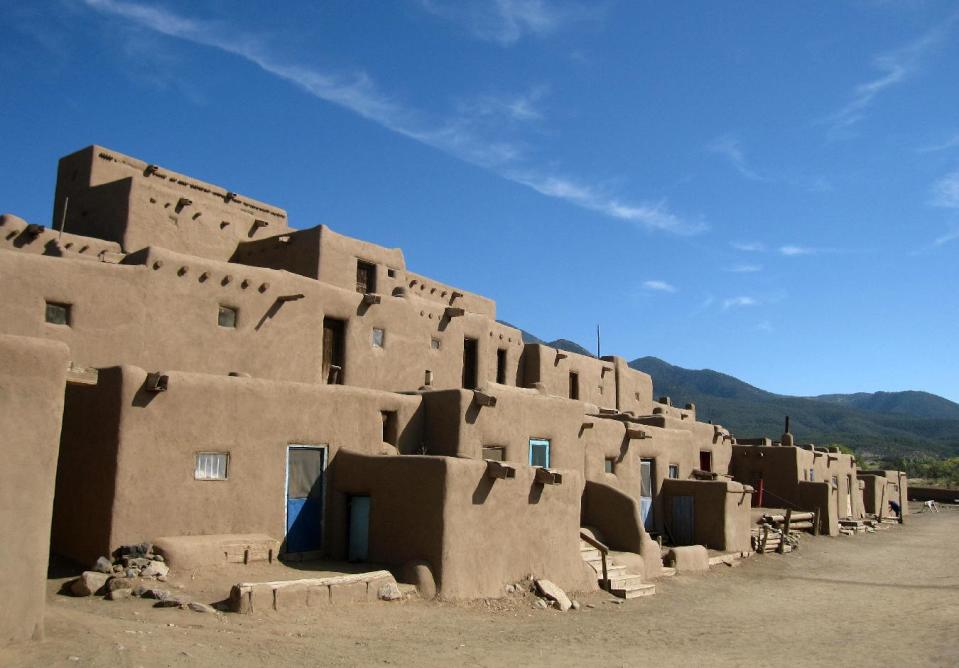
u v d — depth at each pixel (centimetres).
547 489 1641
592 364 3297
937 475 9638
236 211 2278
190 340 1648
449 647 1084
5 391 862
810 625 1575
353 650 1000
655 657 1187
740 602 1805
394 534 1441
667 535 2447
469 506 1438
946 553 2908
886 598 1945
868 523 3831
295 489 1498
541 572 1600
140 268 1580
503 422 1881
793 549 2708
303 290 1880
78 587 1114
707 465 3303
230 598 1107
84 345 1472
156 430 1295
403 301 2178
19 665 777
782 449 3400
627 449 2327
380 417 1689
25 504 864
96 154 2102
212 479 1364
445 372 2312
